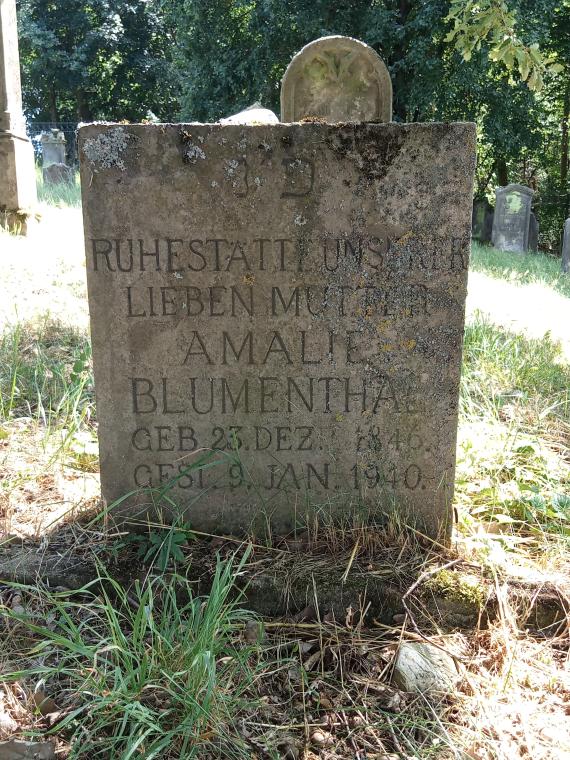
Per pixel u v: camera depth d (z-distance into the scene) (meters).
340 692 0.85
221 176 0.97
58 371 1.53
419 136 0.97
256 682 0.85
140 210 0.98
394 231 1.00
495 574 0.98
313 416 1.06
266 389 1.05
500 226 6.71
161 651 0.81
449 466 1.07
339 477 1.08
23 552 1.01
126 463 1.07
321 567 1.01
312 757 0.77
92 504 1.13
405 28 6.30
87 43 10.31
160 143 0.96
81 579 0.97
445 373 1.04
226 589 0.87
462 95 7.13
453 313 1.02
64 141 7.01
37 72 10.66
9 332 1.81
